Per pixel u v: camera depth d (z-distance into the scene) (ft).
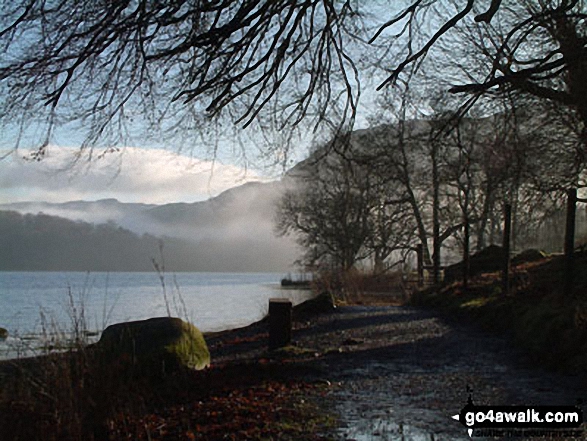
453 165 54.90
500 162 44.01
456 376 29.30
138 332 27.84
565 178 57.57
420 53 22.58
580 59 25.39
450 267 84.64
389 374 29.99
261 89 22.20
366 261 152.66
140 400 21.71
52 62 17.74
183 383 26.03
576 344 30.86
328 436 18.98
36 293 161.38
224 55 20.88
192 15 19.17
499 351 36.65
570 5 25.48
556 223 86.79
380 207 142.51
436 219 120.06
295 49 23.80
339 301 83.97
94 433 19.44
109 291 180.55
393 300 100.68
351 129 24.97
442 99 38.45
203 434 19.57
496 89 28.68
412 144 49.19
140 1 17.85
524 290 48.96
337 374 29.94
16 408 19.22
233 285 285.02
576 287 40.78
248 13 18.81
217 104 21.97
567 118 48.01
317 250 154.92
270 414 21.67
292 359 35.14
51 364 19.95
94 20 17.75
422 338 44.52
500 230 146.82
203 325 85.81
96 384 20.45
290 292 183.21
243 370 30.35
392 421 20.71
